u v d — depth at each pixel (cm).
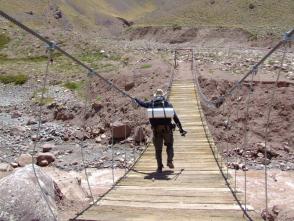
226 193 963
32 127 2473
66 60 4825
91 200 917
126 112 2338
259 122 2109
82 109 2633
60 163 1744
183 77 2912
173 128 1173
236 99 2295
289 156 1869
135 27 13462
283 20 14600
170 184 1061
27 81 3894
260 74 2706
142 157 1395
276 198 1239
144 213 820
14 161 1789
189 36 11238
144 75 2845
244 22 15188
